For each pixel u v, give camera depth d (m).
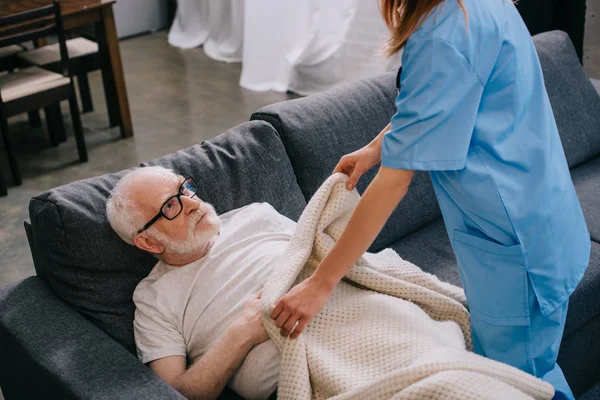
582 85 2.44
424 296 1.52
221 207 1.71
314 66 4.09
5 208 3.15
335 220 1.59
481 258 1.32
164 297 1.52
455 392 1.18
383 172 1.23
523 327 1.36
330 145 1.91
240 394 1.48
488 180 1.24
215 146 1.77
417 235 2.06
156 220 1.49
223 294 1.53
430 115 1.17
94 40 4.00
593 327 1.95
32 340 1.42
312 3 4.03
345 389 1.31
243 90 4.37
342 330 1.44
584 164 2.45
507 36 1.23
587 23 3.70
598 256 1.91
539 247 1.31
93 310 1.51
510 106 1.25
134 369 1.33
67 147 3.72
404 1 1.18
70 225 1.49
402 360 1.34
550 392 1.33
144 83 4.49
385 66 3.80
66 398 1.32
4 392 1.71
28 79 3.34
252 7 4.20
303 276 1.55
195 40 5.09
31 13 3.13
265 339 1.43
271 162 1.80
